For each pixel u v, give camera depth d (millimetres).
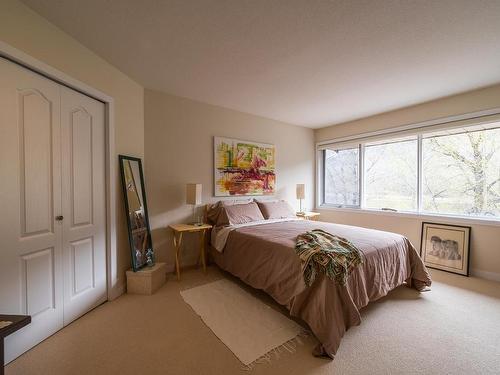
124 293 2449
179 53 2115
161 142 3000
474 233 2926
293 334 1766
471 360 1493
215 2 1516
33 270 1628
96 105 2174
